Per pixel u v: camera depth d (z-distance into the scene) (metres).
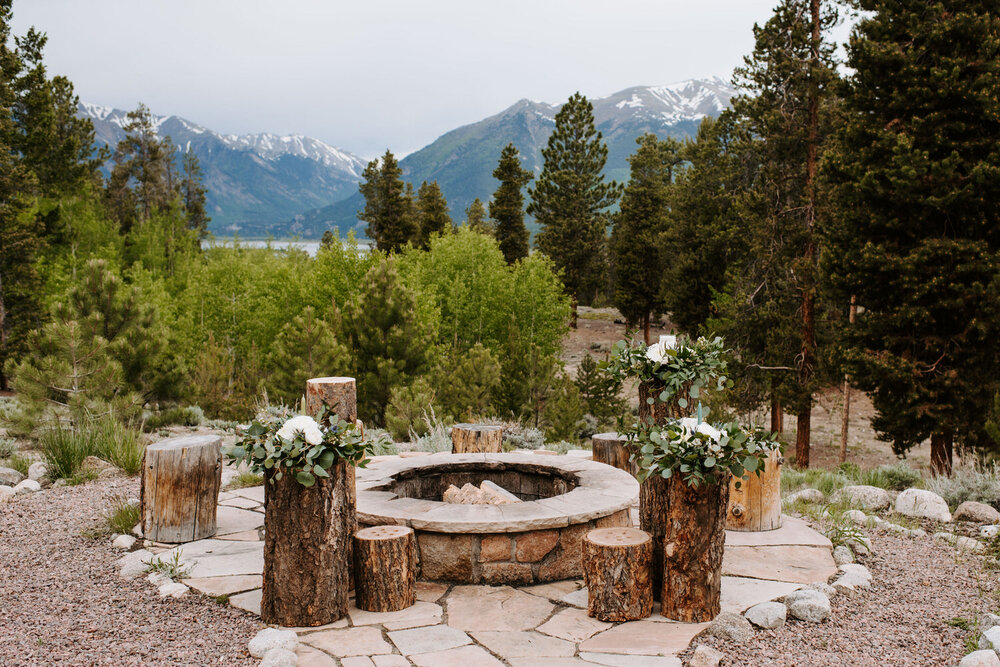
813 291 20.67
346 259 31.72
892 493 8.55
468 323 36.34
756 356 23.61
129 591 4.90
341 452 4.27
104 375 11.30
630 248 45.22
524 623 4.34
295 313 31.89
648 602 4.45
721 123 33.56
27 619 4.38
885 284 15.44
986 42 14.11
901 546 6.26
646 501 4.79
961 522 7.30
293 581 4.27
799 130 21.66
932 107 14.64
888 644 4.09
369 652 3.87
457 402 16.08
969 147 14.24
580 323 56.06
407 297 17.25
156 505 5.96
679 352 5.16
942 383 14.48
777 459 6.32
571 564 5.32
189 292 36.97
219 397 17.17
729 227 31.56
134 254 48.50
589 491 5.95
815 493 8.13
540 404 17.55
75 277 31.11
